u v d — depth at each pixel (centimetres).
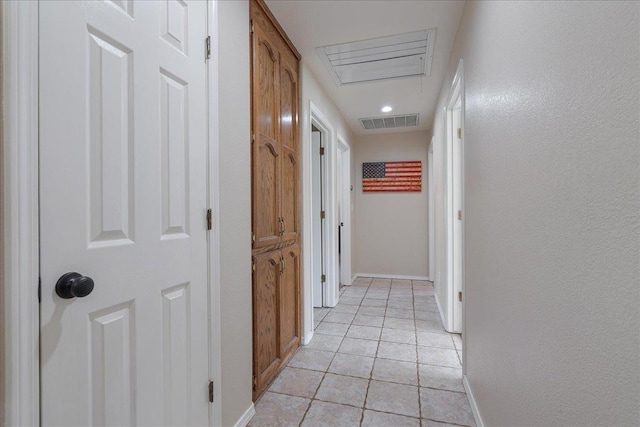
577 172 67
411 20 206
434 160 390
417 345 253
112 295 90
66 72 78
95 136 85
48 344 74
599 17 59
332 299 356
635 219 50
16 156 69
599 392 59
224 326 143
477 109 160
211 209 133
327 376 205
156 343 105
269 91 199
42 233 73
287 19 205
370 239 513
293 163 243
